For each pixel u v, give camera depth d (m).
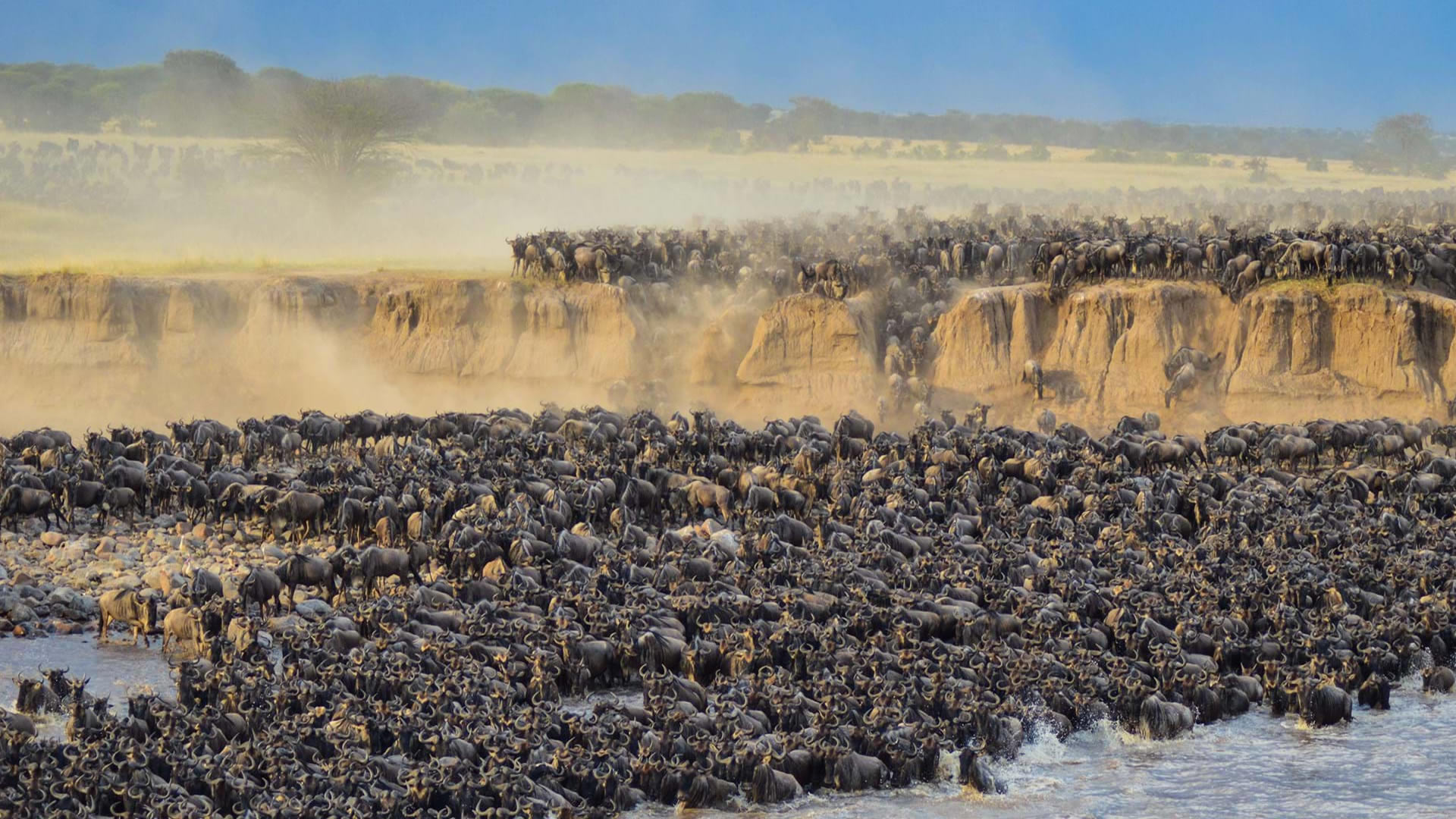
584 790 114.38
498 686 126.88
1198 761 131.00
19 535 186.62
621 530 190.12
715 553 170.50
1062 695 135.38
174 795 104.19
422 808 105.56
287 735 113.00
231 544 186.62
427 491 187.62
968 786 123.12
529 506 185.75
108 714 122.38
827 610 152.25
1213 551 178.50
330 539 187.88
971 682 134.62
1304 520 189.75
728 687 131.50
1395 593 167.75
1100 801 121.56
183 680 127.00
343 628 141.12
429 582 161.75
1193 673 141.75
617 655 141.88
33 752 109.56
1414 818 119.00
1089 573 167.00
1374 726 140.25
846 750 122.06
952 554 170.38
